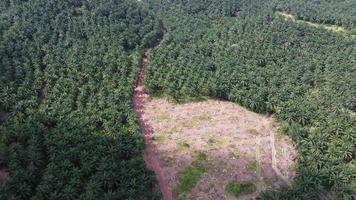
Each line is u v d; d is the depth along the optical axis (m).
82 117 116.50
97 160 100.50
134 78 141.75
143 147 113.38
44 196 90.56
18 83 125.56
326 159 108.50
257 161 114.94
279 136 125.69
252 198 103.38
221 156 115.38
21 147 101.06
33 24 155.38
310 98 138.88
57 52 143.25
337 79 148.62
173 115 131.00
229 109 136.50
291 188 103.50
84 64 140.25
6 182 91.56
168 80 139.88
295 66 155.62
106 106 123.94
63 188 92.44
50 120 113.81
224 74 145.38
